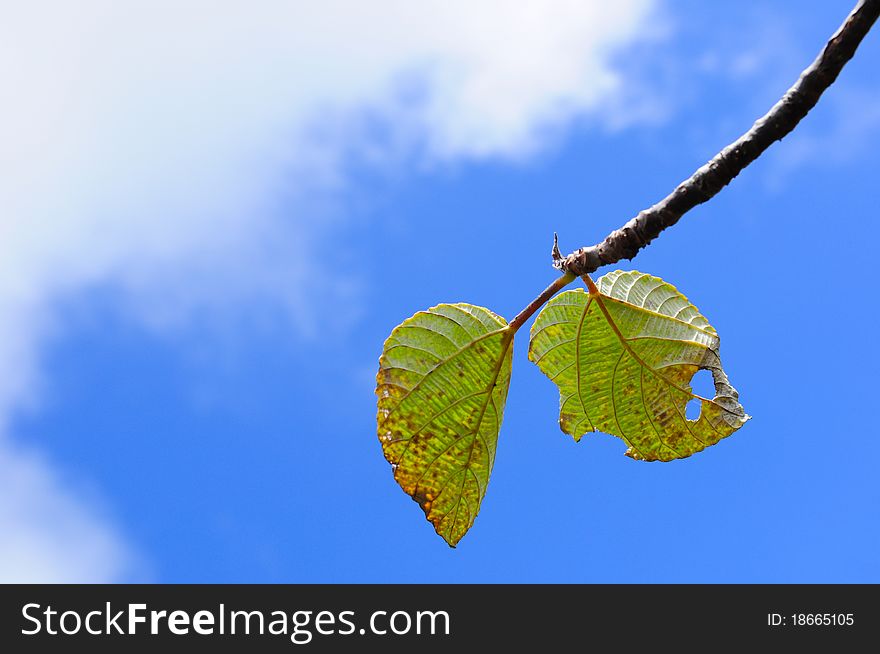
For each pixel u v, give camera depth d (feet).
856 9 6.60
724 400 9.63
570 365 9.62
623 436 9.86
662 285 9.62
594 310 9.28
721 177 7.37
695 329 9.67
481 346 8.87
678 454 9.86
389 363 9.02
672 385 9.66
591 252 8.29
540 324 9.43
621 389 9.67
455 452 9.05
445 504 9.16
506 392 9.05
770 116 7.08
